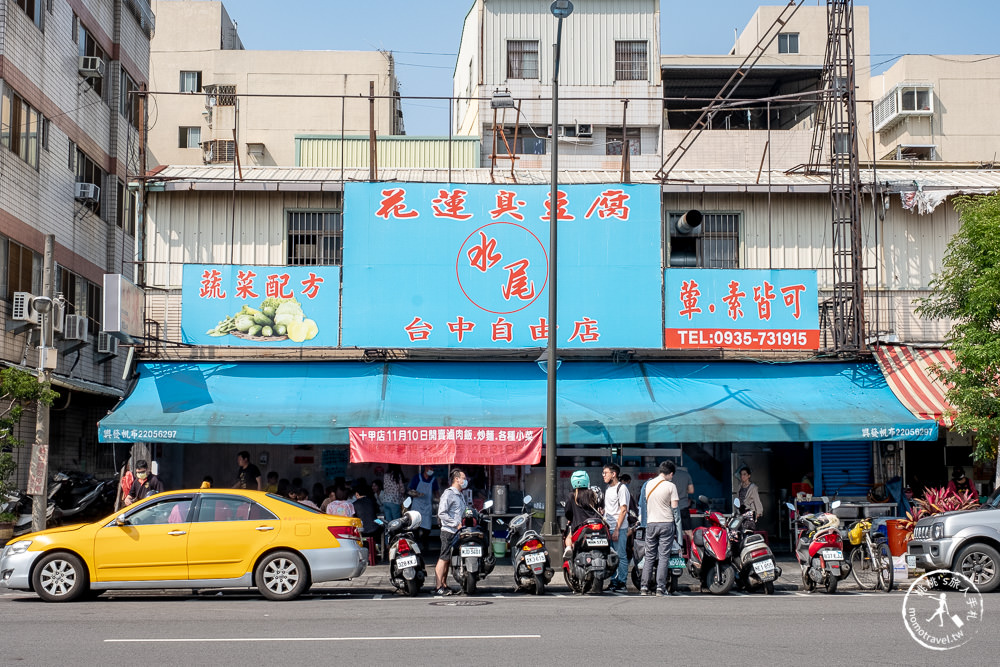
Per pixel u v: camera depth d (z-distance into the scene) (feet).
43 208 75.56
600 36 122.72
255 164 147.13
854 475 63.05
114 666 25.14
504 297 61.26
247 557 40.42
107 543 40.01
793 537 61.93
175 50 151.43
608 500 46.57
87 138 86.48
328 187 63.87
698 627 31.68
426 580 50.70
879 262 66.54
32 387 53.57
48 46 77.00
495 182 65.67
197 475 65.98
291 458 66.33
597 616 34.71
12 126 69.56
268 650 27.40
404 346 60.64
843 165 67.00
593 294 61.41
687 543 45.09
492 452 54.44
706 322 61.36
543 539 50.57
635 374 61.93
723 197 66.90
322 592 45.39
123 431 54.34
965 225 53.83
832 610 36.37
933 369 55.47
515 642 28.68
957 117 160.15
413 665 25.08
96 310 88.38
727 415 56.59
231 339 60.44
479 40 122.21
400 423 55.11
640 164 120.06
